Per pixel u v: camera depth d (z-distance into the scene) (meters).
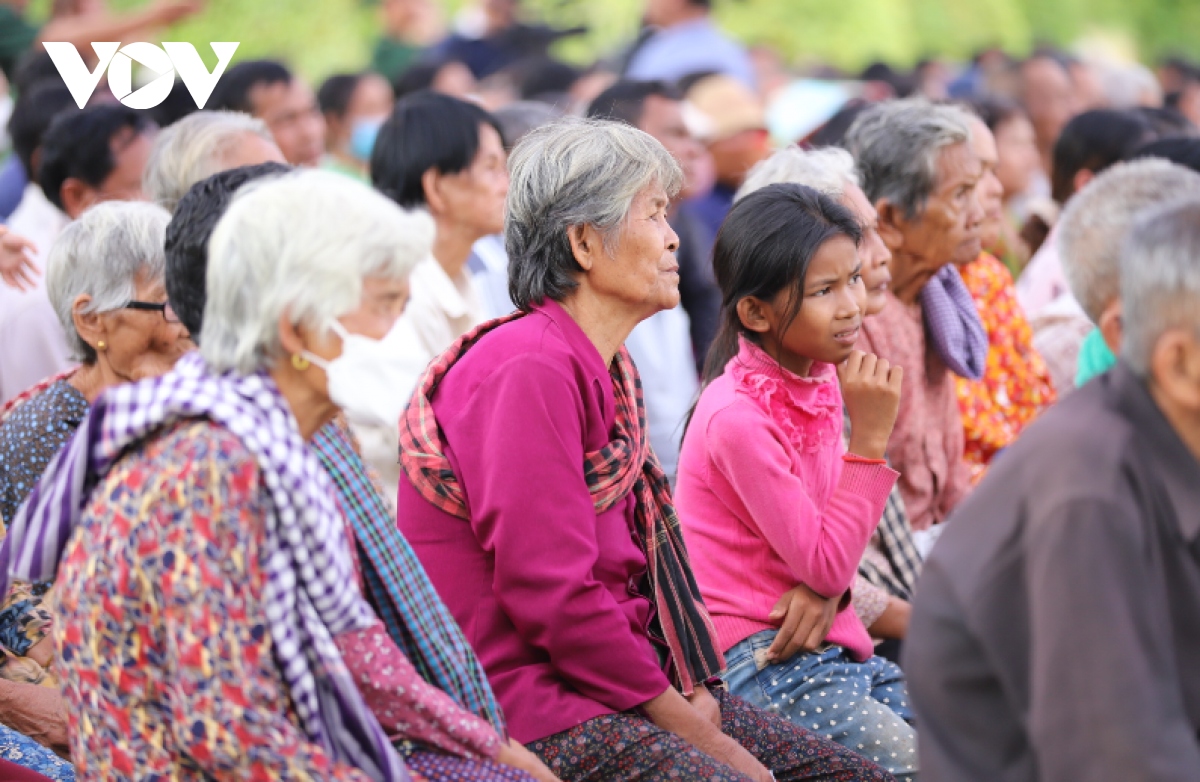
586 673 6.70
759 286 7.70
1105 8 42.09
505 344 6.91
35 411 7.48
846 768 7.28
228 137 9.83
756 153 15.61
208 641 4.92
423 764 5.78
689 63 21.72
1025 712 4.77
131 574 5.00
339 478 6.00
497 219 10.84
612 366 7.41
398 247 5.30
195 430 5.07
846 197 8.95
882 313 9.76
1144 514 4.65
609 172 6.95
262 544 5.07
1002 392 11.30
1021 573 4.72
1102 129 14.69
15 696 6.95
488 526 6.66
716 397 7.91
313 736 5.21
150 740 5.09
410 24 24.61
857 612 8.70
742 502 7.82
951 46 36.66
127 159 11.05
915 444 9.88
